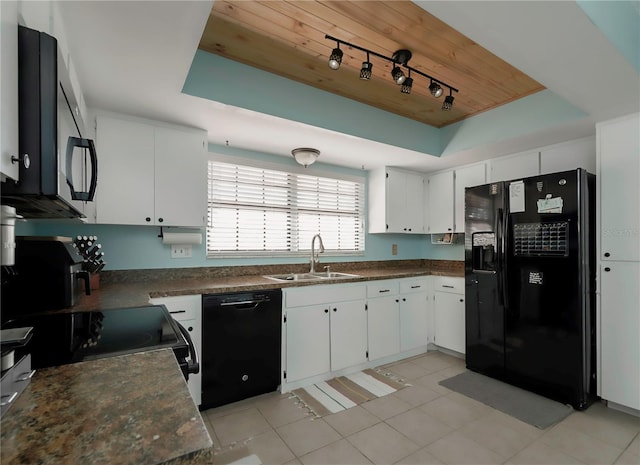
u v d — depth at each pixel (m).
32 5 0.95
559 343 2.33
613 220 2.24
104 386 0.72
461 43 1.96
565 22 1.32
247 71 2.17
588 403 2.30
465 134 3.06
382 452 1.81
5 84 0.76
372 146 2.94
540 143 2.83
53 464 0.44
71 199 1.17
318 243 3.50
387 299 3.16
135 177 2.22
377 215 3.72
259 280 2.69
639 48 1.68
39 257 1.52
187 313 2.16
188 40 1.42
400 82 2.08
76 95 1.52
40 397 0.66
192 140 2.44
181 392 0.69
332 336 2.79
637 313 2.13
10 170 0.80
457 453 1.80
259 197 3.12
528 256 2.51
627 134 2.19
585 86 1.82
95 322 1.31
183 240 2.55
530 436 1.95
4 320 1.35
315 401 2.39
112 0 1.18
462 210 3.55
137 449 0.48
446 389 2.58
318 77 2.36
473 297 2.92
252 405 2.33
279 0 1.60
